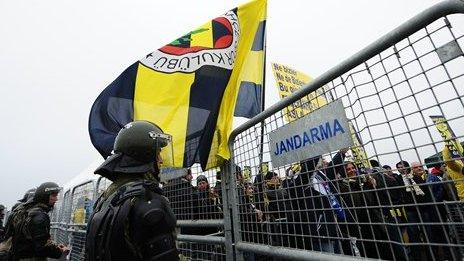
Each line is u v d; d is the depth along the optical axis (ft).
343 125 4.90
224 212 7.98
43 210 11.79
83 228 17.42
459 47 3.47
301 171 5.81
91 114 8.77
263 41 11.39
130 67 9.35
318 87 5.42
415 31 3.94
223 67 9.50
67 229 20.84
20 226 11.30
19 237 11.19
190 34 9.99
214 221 8.43
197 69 9.34
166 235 4.28
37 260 11.17
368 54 4.47
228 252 7.72
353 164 4.80
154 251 4.11
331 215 5.52
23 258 11.10
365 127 4.48
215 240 8.44
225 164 8.15
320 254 5.10
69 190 22.94
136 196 4.47
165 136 5.58
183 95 9.07
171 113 8.91
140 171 5.02
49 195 12.09
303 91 5.69
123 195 4.51
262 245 6.55
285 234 5.97
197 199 9.38
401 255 4.90
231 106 8.78
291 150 6.02
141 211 4.27
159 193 4.75
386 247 5.57
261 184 6.81
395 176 4.91
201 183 9.32
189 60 9.50
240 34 10.49
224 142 8.07
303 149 5.72
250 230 7.18
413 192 3.91
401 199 4.88
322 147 5.31
